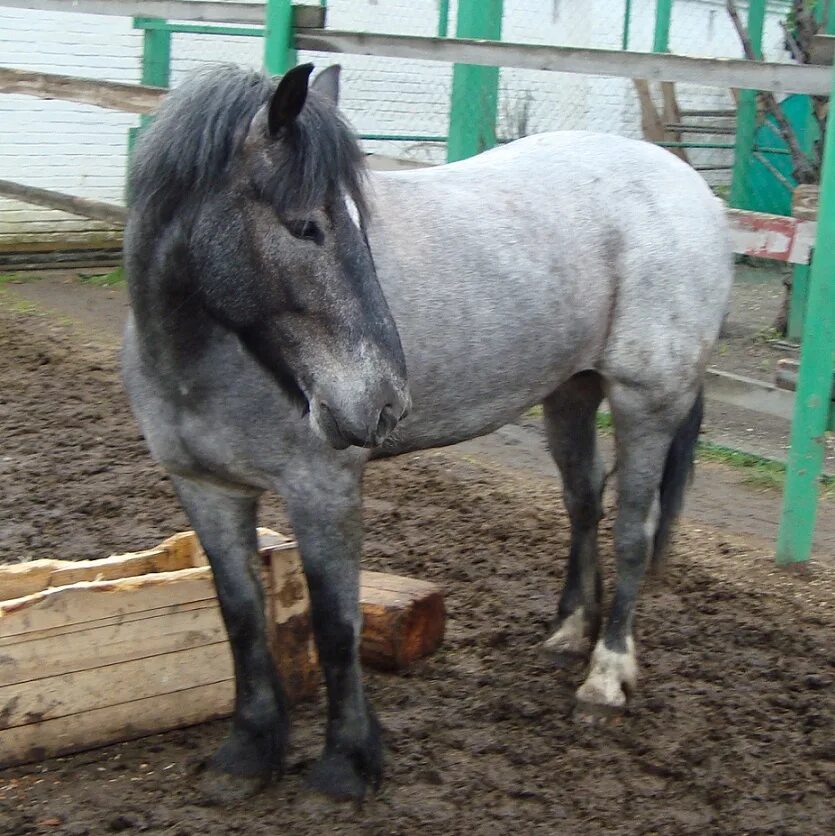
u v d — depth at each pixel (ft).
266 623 9.88
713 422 21.27
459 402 9.84
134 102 23.45
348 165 7.84
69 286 30.45
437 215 9.74
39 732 9.66
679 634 12.69
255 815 9.21
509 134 32.89
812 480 14.69
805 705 11.16
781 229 15.38
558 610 12.14
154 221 8.29
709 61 14.98
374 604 11.53
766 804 9.53
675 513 11.46
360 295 7.75
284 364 8.02
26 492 16.40
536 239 10.16
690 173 11.48
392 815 9.21
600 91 36.73
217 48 32.48
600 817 9.30
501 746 10.28
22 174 31.17
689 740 10.49
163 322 8.45
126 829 8.92
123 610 9.94
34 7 25.85
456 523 15.96
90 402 20.93
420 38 17.94
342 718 9.32
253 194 7.79
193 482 9.24
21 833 8.77
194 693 10.42
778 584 14.47
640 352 10.78
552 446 11.89
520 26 35.01
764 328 28.58
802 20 24.59
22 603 9.43
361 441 7.79
